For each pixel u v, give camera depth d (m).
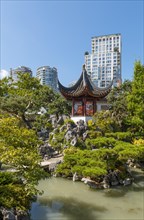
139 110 26.19
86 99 28.22
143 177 19.50
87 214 11.92
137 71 28.48
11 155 10.39
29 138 11.84
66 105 36.59
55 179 18.91
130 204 13.48
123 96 32.25
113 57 126.69
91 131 24.59
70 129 25.05
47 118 34.69
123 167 18.92
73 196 14.92
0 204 9.98
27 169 11.12
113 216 11.71
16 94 33.44
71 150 21.27
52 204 13.39
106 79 126.94
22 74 34.78
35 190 11.12
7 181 11.91
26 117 35.91
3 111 31.83
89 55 133.00
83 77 29.22
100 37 138.62
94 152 17.52
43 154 23.00
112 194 15.33
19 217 10.11
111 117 27.98
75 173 18.44
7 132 11.33
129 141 24.88
